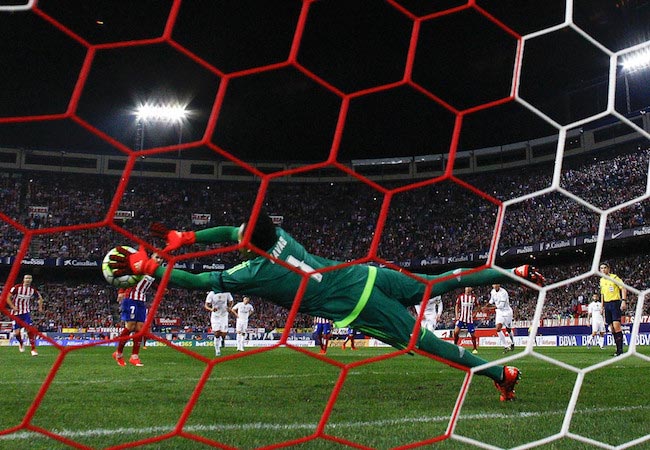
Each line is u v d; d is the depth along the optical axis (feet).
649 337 64.64
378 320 13.96
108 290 110.63
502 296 53.98
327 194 129.08
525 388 19.13
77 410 14.52
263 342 87.97
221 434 10.98
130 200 122.11
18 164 118.93
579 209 101.96
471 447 9.71
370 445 9.89
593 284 93.50
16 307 48.80
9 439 10.48
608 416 13.10
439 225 118.42
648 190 8.45
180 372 27.12
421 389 19.22
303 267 13.62
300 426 11.94
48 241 109.91
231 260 111.55
